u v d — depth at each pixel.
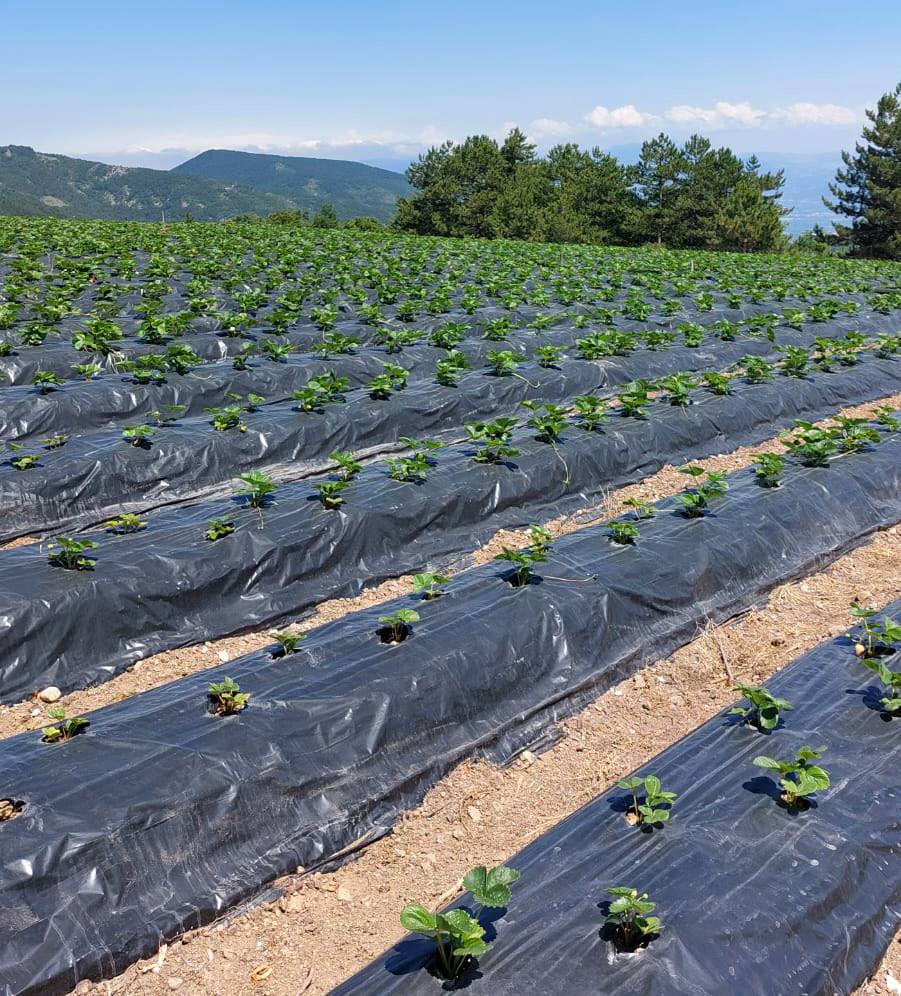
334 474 10.54
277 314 15.61
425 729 5.85
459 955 3.76
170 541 7.87
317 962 4.44
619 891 3.84
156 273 20.70
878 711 5.60
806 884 4.23
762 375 13.55
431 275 22.55
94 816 4.68
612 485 10.59
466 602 6.87
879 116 52.16
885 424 10.74
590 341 14.46
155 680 6.95
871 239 53.75
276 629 7.77
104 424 11.38
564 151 67.31
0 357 12.88
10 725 6.32
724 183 59.00
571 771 5.95
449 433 11.95
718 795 4.89
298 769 5.29
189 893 4.64
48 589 7.00
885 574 8.59
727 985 3.72
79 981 4.19
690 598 7.62
